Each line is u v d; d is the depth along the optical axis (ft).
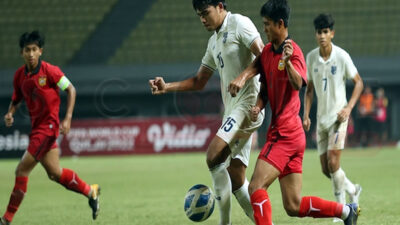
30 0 319.27
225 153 71.20
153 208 102.63
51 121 80.69
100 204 109.40
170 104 274.98
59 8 318.45
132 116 277.23
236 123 70.85
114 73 274.16
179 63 276.21
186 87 76.64
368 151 239.09
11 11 317.42
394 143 272.51
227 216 72.43
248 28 70.64
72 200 117.50
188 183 141.49
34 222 90.43
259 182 60.59
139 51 307.17
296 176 62.59
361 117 258.78
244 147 73.36
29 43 78.54
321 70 90.22
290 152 61.31
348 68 89.30
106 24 312.91
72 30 311.88
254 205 60.44
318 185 128.98
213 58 76.43
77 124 240.94
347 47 311.68
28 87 79.97
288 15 61.05
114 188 135.13
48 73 79.77
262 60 63.36
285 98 61.67
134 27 312.91
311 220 84.89
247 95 71.77
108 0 319.88
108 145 241.35
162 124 243.40
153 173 168.86
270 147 61.52
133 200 114.11
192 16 315.17
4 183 157.58
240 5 315.78
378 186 125.59
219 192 70.85
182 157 226.58
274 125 62.03
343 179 87.56
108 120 242.17
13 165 215.31
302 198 63.57
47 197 123.24
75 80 273.33
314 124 260.62
